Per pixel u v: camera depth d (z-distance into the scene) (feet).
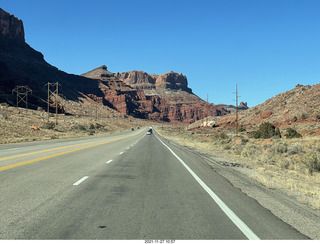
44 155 60.90
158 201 23.45
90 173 37.70
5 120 189.06
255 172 42.52
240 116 415.64
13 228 16.43
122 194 25.81
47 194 25.27
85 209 20.61
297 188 30.25
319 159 45.80
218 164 52.06
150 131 304.91
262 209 21.61
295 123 211.20
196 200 24.04
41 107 566.77
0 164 45.16
